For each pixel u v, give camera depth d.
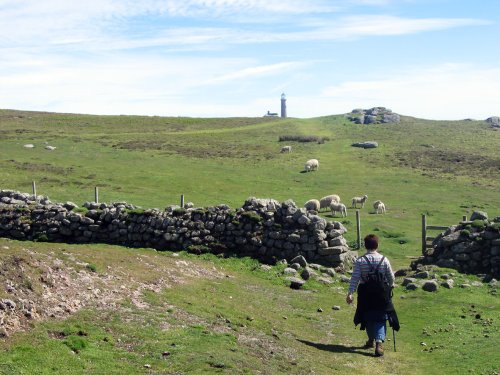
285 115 198.75
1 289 10.12
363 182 51.38
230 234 21.94
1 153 59.75
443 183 51.03
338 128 97.12
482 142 78.56
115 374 8.45
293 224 21.42
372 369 10.67
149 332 10.34
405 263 24.22
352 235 31.66
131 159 59.69
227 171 54.69
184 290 14.19
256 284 17.88
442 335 12.85
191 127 99.44
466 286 17.17
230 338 10.84
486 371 10.26
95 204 24.53
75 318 10.35
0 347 8.56
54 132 83.31
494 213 39.19
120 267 14.50
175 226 22.45
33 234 23.69
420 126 98.44
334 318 14.80
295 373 9.70
